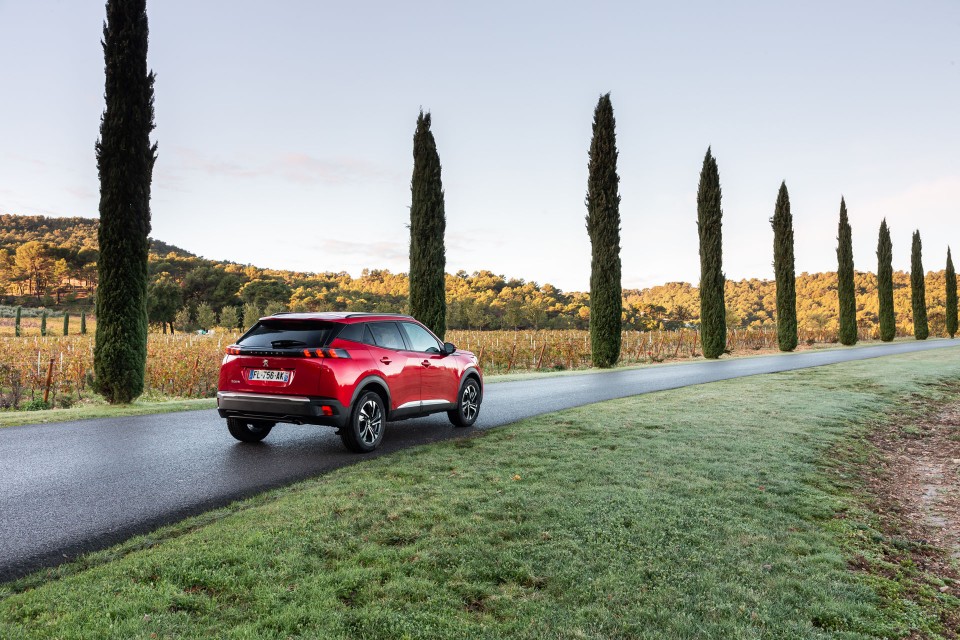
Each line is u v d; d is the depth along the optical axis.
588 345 34.06
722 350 31.95
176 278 148.00
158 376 18.77
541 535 4.64
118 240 12.40
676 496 5.74
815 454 7.91
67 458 7.09
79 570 3.89
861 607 3.95
